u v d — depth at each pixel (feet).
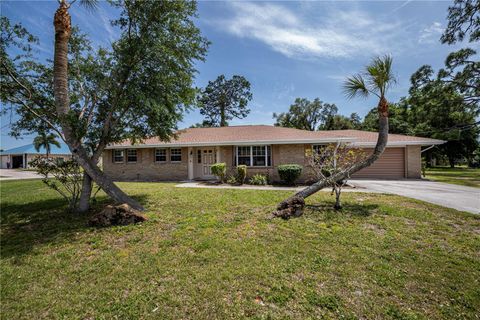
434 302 7.80
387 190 29.71
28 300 8.32
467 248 11.81
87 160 19.30
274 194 27.53
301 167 38.29
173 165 48.78
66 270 10.39
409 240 12.87
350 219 16.71
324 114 117.70
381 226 15.19
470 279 9.07
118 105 21.58
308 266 10.19
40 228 16.28
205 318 7.24
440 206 19.83
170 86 21.54
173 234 14.33
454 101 55.31
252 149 44.32
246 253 11.55
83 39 22.48
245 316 7.29
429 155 92.02
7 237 14.64
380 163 47.32
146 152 49.78
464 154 88.43
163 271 10.03
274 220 16.79
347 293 8.31
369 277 9.27
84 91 22.52
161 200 24.20
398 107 79.77
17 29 18.35
